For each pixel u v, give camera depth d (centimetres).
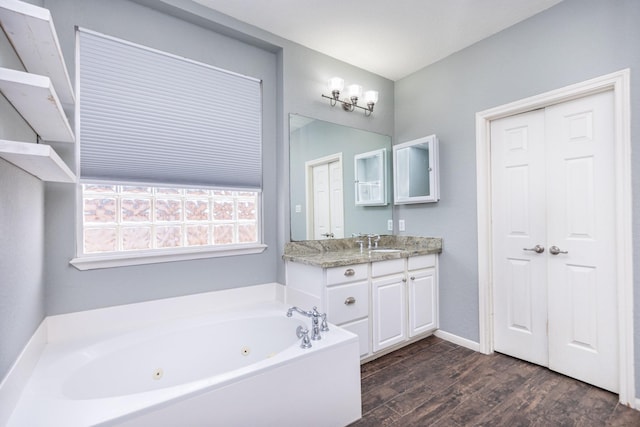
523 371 221
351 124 300
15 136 117
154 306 207
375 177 318
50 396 122
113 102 195
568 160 212
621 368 183
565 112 213
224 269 239
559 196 216
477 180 257
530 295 233
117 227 205
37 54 119
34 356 146
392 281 250
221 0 212
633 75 179
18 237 123
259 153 259
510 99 237
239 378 132
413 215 312
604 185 195
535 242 230
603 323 195
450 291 277
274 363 142
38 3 163
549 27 216
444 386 203
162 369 186
